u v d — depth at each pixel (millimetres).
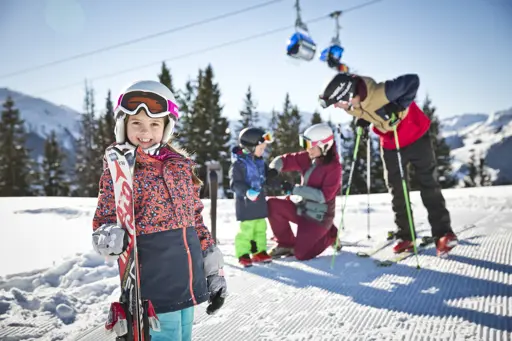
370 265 3863
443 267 3551
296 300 3004
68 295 3105
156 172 1683
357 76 3775
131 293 1524
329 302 2916
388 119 3785
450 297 2807
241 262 4160
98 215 1631
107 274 3729
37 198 11578
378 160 31172
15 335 2463
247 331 2477
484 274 3246
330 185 4301
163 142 1785
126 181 1556
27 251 4637
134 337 1484
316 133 4262
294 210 4473
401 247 4262
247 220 4266
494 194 8102
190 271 1686
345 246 4848
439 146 38000
